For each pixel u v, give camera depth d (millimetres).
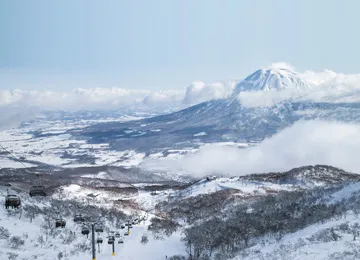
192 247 132125
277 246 85438
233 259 81125
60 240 97938
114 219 158750
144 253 115688
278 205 168625
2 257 71750
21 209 108500
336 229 79875
